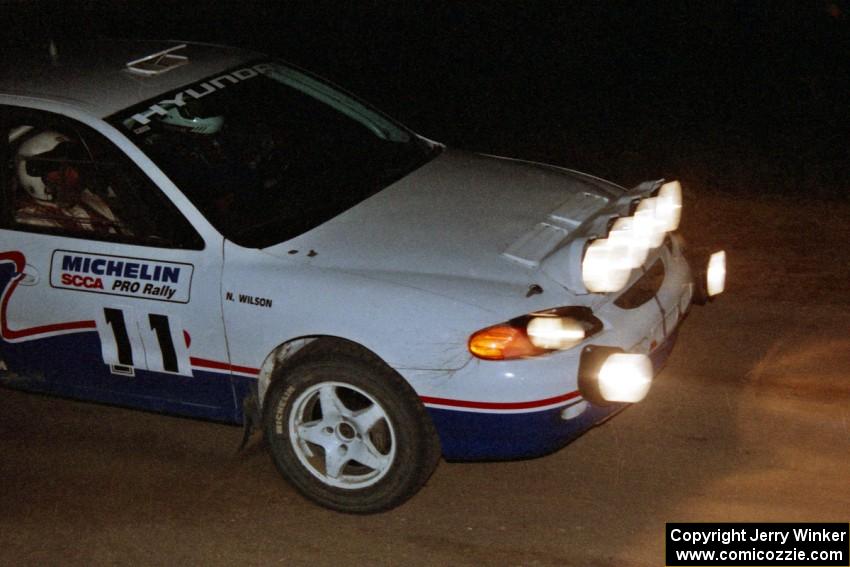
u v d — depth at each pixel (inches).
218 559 163.0
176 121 186.9
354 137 203.6
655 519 165.0
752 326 222.1
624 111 381.4
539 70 431.8
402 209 181.0
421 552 161.0
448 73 434.9
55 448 197.3
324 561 160.7
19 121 185.8
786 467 175.8
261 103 200.7
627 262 163.2
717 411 192.5
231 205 177.2
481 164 203.6
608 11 498.0
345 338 161.3
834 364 205.6
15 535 172.2
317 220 177.8
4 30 545.6
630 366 154.6
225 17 539.5
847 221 277.9
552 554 158.6
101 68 198.7
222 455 191.6
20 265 182.2
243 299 167.3
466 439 159.9
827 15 466.0
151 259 173.9
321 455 172.7
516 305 157.4
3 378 194.5
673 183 181.8
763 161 328.5
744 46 438.9
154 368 178.1
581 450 183.9
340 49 474.6
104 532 171.6
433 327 157.0
